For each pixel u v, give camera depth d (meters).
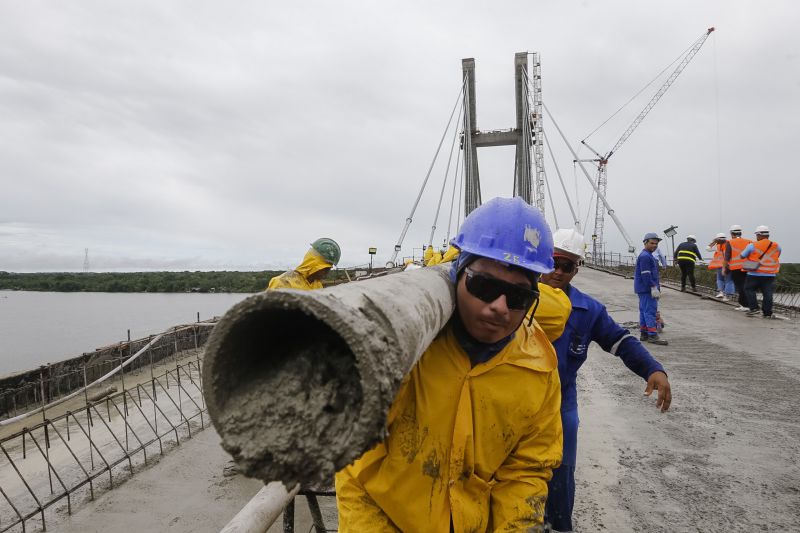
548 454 1.67
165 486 4.25
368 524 1.56
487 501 1.63
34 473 4.67
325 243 4.55
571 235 3.01
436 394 1.47
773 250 11.27
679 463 3.94
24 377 7.01
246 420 0.83
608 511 3.24
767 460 3.97
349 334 0.73
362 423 0.75
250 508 1.62
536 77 49.78
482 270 1.42
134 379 8.37
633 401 5.54
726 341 8.77
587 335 2.93
